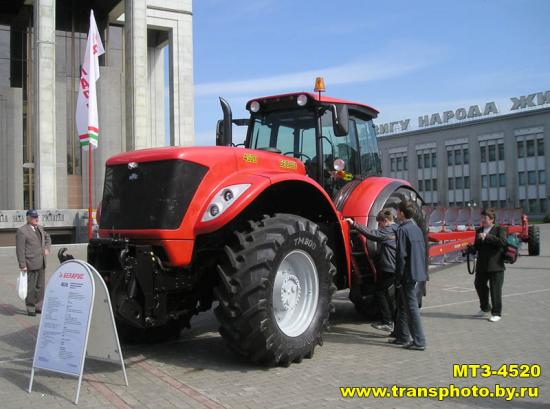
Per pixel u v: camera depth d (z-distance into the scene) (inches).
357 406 166.9
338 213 239.3
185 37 1338.6
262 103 281.3
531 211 2169.0
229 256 193.0
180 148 206.7
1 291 441.7
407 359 218.5
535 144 2162.9
